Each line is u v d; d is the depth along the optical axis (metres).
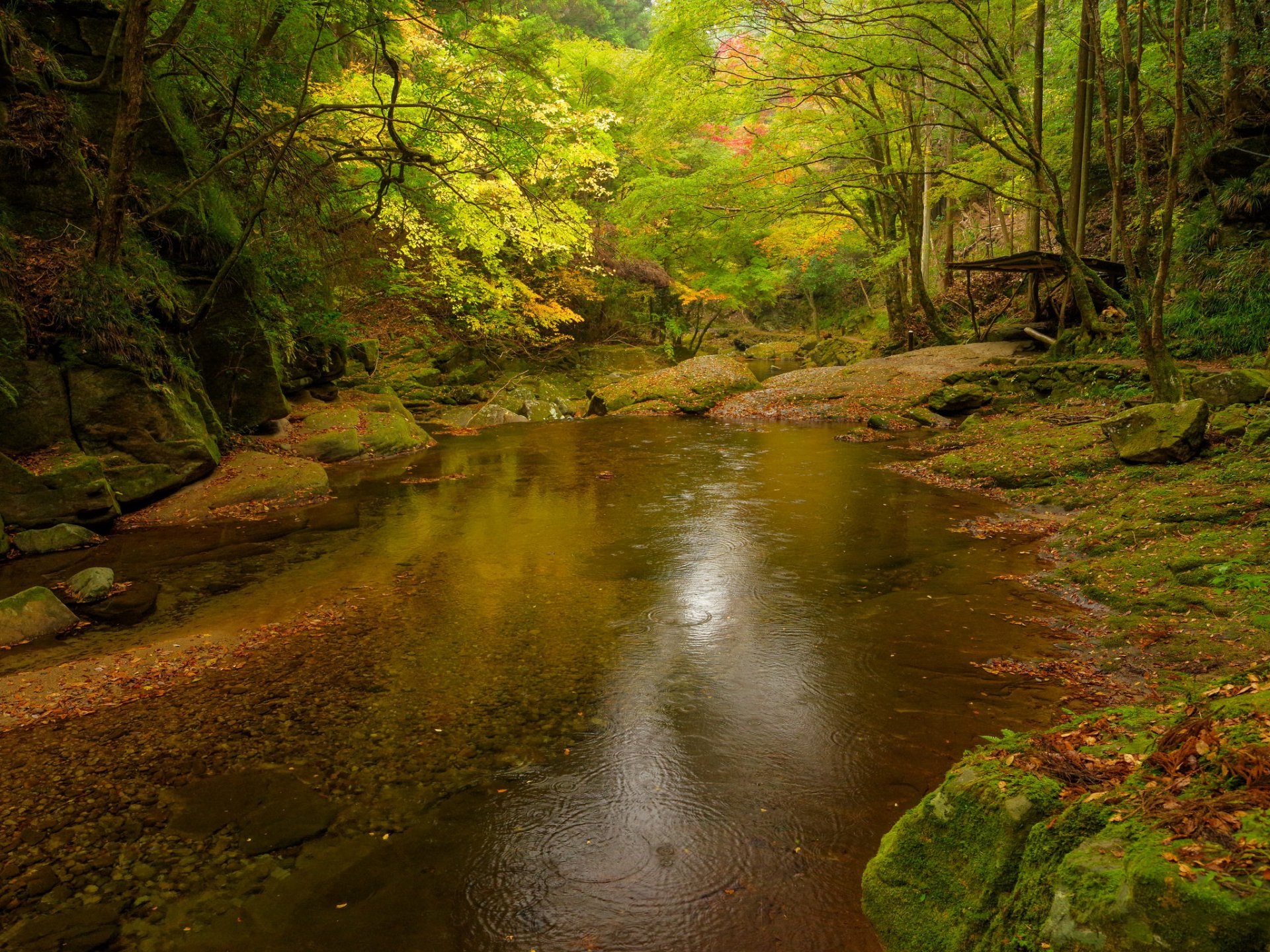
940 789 2.45
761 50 18.56
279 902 2.98
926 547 7.94
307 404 15.86
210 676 5.09
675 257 30.56
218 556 7.95
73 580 6.82
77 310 9.14
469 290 19.73
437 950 2.71
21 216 9.29
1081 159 17.25
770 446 14.97
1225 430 9.28
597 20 38.28
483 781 3.82
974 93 14.16
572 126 16.59
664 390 21.36
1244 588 5.41
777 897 2.94
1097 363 15.01
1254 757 1.88
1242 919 1.45
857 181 22.00
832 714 4.45
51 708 4.62
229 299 12.34
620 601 6.52
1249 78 15.34
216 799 3.69
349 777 3.88
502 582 7.07
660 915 2.86
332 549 8.21
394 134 11.55
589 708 4.59
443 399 22.28
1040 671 4.93
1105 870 1.72
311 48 13.90
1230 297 14.66
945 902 2.26
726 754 4.03
